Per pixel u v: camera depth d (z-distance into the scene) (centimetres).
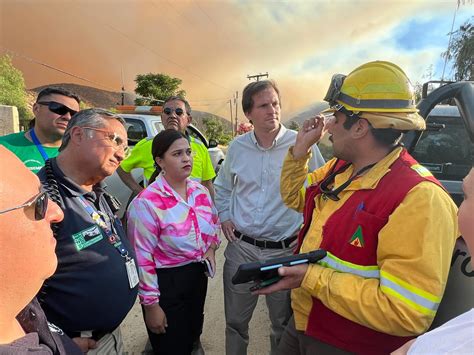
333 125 132
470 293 115
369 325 111
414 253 104
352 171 135
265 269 120
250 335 288
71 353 100
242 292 223
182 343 208
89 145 143
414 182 111
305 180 180
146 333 281
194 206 208
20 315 81
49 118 258
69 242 133
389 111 116
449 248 105
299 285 125
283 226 219
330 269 122
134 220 192
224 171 247
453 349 63
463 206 74
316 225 136
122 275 149
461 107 196
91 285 137
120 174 349
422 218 104
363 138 124
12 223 65
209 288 367
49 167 142
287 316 222
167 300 201
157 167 216
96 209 152
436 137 305
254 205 220
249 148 224
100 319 142
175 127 327
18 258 67
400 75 120
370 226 114
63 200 137
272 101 208
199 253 205
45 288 130
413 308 103
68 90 269
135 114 596
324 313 129
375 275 116
